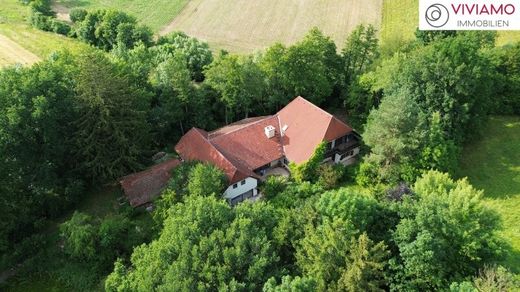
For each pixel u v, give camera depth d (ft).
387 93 204.13
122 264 149.48
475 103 204.74
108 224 162.40
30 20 367.25
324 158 201.36
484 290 117.60
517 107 231.30
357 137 209.97
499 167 196.75
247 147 202.08
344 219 131.75
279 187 188.34
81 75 179.73
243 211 138.92
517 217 169.07
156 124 219.20
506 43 285.43
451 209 130.41
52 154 181.57
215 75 221.46
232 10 384.27
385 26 340.18
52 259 167.02
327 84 232.12
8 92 173.06
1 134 164.25
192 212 135.23
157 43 325.83
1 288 159.94
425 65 195.11
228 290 113.39
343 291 114.01
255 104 240.73
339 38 332.80
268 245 123.24
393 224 136.05
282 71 225.76
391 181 180.75
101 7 397.80
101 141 186.60
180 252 125.29
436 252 122.83
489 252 132.16
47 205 185.16
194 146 200.44
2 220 163.94
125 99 188.96
